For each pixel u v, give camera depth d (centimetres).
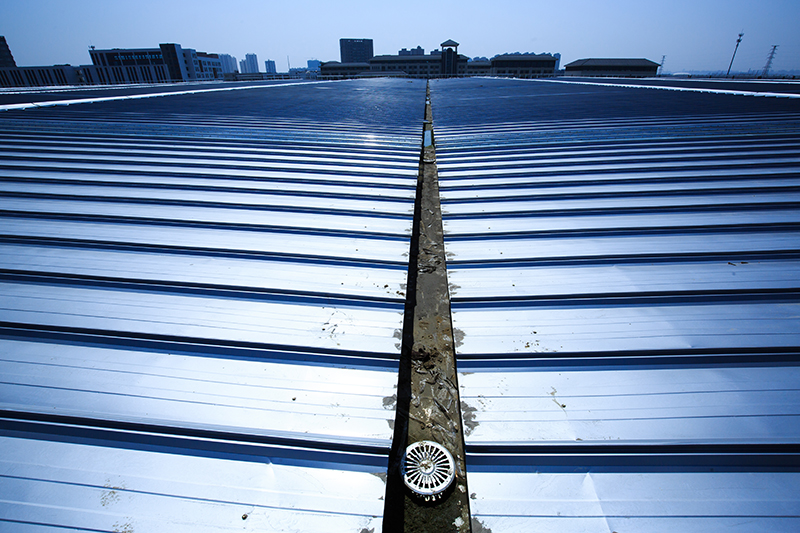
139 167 602
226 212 436
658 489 160
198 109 1346
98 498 154
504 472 168
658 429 182
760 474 164
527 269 318
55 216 417
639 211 432
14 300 272
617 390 203
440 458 216
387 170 614
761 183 499
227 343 235
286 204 461
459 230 394
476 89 2644
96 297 279
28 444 175
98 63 11244
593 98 1684
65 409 190
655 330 245
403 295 286
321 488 160
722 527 147
